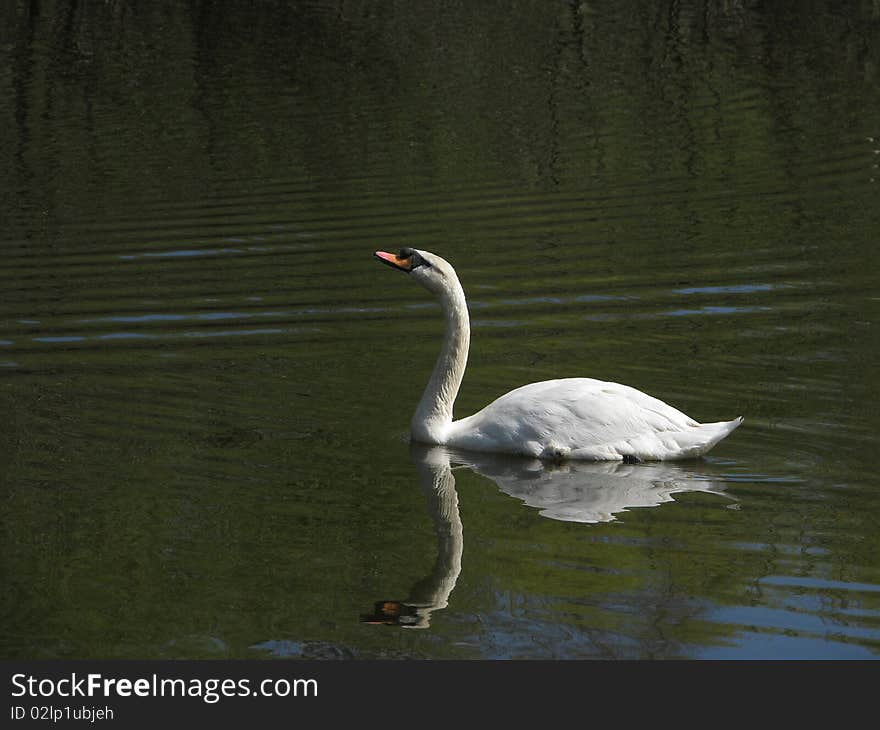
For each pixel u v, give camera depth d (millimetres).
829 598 10234
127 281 20047
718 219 23734
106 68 38781
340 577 10656
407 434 13945
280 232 23047
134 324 17844
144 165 28484
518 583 10539
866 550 11023
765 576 10617
